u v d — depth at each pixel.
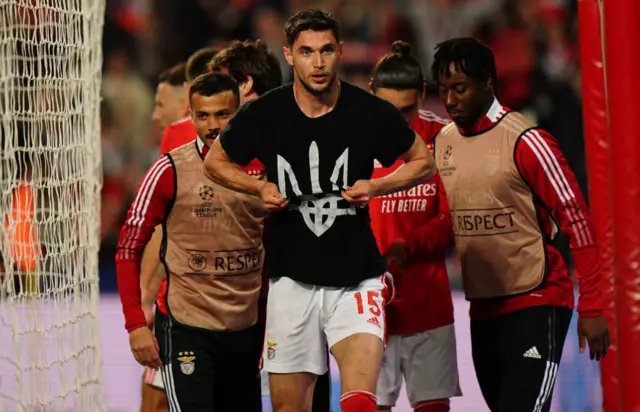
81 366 16.88
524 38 40.59
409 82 16.62
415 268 17.08
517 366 15.41
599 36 17.62
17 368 15.01
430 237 16.39
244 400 16.20
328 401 16.12
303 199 14.02
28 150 15.78
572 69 40.34
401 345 17.27
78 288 16.78
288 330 14.08
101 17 17.67
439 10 46.38
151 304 18.88
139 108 41.12
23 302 15.73
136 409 21.58
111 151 39.94
